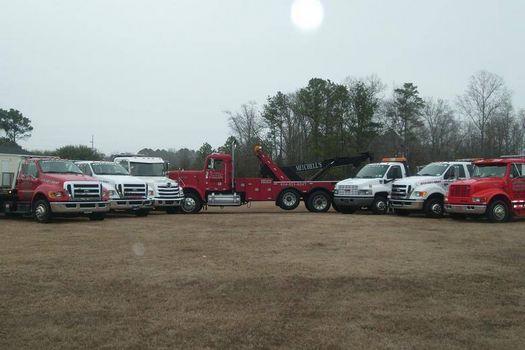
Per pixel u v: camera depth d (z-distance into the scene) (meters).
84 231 14.86
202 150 56.16
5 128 74.75
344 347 5.22
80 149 65.81
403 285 7.89
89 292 7.38
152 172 22.59
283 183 24.47
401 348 5.19
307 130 61.53
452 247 11.77
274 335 5.57
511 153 57.97
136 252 10.94
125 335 5.54
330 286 7.81
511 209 17.91
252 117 65.38
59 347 5.18
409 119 61.28
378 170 22.94
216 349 5.16
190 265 9.44
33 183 18.20
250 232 14.65
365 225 16.67
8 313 6.34
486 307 6.69
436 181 20.22
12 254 10.64
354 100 56.78
